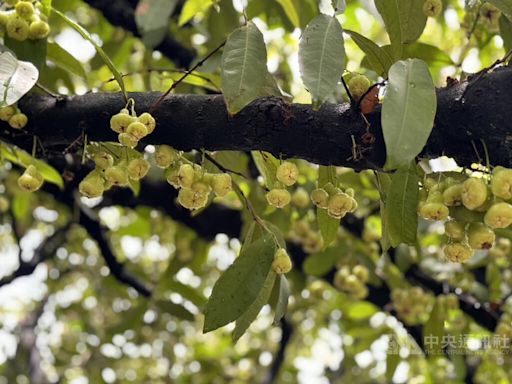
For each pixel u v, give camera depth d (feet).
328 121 5.54
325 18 5.17
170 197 9.24
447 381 11.06
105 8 8.96
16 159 7.09
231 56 5.23
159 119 5.64
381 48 5.62
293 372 15.65
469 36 7.17
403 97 4.91
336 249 8.55
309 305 11.55
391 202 5.36
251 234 5.95
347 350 12.34
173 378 15.46
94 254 13.79
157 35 8.02
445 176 5.50
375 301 9.49
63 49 6.50
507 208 5.14
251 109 5.58
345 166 5.63
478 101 5.40
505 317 8.30
